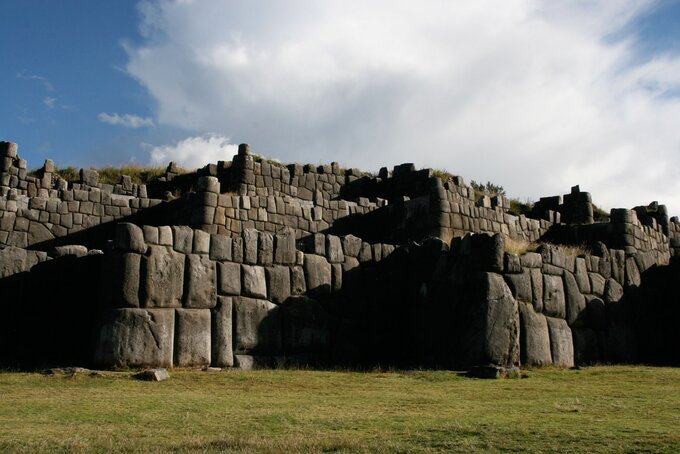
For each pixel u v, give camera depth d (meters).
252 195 29.11
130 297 17.53
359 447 8.79
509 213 31.16
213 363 18.33
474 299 19.17
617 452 8.52
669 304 23.83
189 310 18.28
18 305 18.81
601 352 21.92
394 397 13.73
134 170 34.50
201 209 26.66
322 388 14.97
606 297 22.80
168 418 11.08
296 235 28.25
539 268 20.88
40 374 15.66
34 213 27.39
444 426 10.30
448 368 18.92
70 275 19.39
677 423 10.53
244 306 19.30
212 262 19.08
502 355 18.64
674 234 33.97
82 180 30.27
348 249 21.86
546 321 20.47
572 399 13.39
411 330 20.86
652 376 17.36
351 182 32.66
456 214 27.58
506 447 8.89
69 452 8.56
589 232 30.09
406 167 32.69
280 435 9.74
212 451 8.53
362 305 21.53
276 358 19.41
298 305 20.28
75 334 18.81
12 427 10.27
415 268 21.55
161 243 18.38
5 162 29.09
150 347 17.34
